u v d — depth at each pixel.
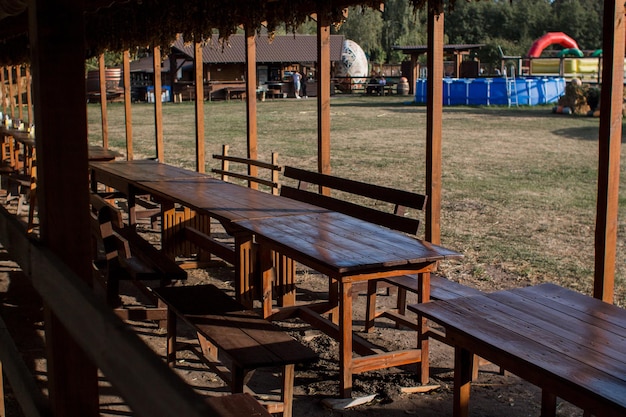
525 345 2.98
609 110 3.95
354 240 4.60
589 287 6.35
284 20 7.00
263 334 3.92
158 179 7.39
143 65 47.09
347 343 4.33
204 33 7.76
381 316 5.55
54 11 2.72
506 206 10.16
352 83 48.12
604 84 3.97
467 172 13.57
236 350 3.65
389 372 4.86
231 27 7.48
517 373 2.94
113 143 20.12
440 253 4.27
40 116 2.74
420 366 4.66
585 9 73.69
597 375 2.67
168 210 7.13
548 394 3.78
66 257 2.82
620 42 3.94
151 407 1.39
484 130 22.39
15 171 11.16
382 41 73.06
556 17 70.94
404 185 12.19
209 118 28.98
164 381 1.33
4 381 4.66
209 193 6.45
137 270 4.97
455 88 35.56
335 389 4.57
